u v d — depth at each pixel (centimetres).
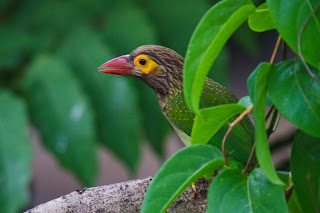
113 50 1005
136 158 1034
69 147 980
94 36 1008
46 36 1044
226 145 693
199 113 328
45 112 982
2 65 1022
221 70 1041
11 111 950
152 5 1066
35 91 984
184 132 816
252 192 353
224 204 351
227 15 329
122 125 1011
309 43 326
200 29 324
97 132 1027
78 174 995
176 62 799
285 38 322
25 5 1092
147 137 1117
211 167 367
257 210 346
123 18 1015
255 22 354
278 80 346
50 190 1864
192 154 367
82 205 556
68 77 974
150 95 1076
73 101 969
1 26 1074
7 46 1045
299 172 372
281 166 871
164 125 1098
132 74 799
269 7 321
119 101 1001
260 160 337
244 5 331
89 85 1006
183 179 361
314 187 370
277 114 389
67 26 1048
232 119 687
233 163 691
